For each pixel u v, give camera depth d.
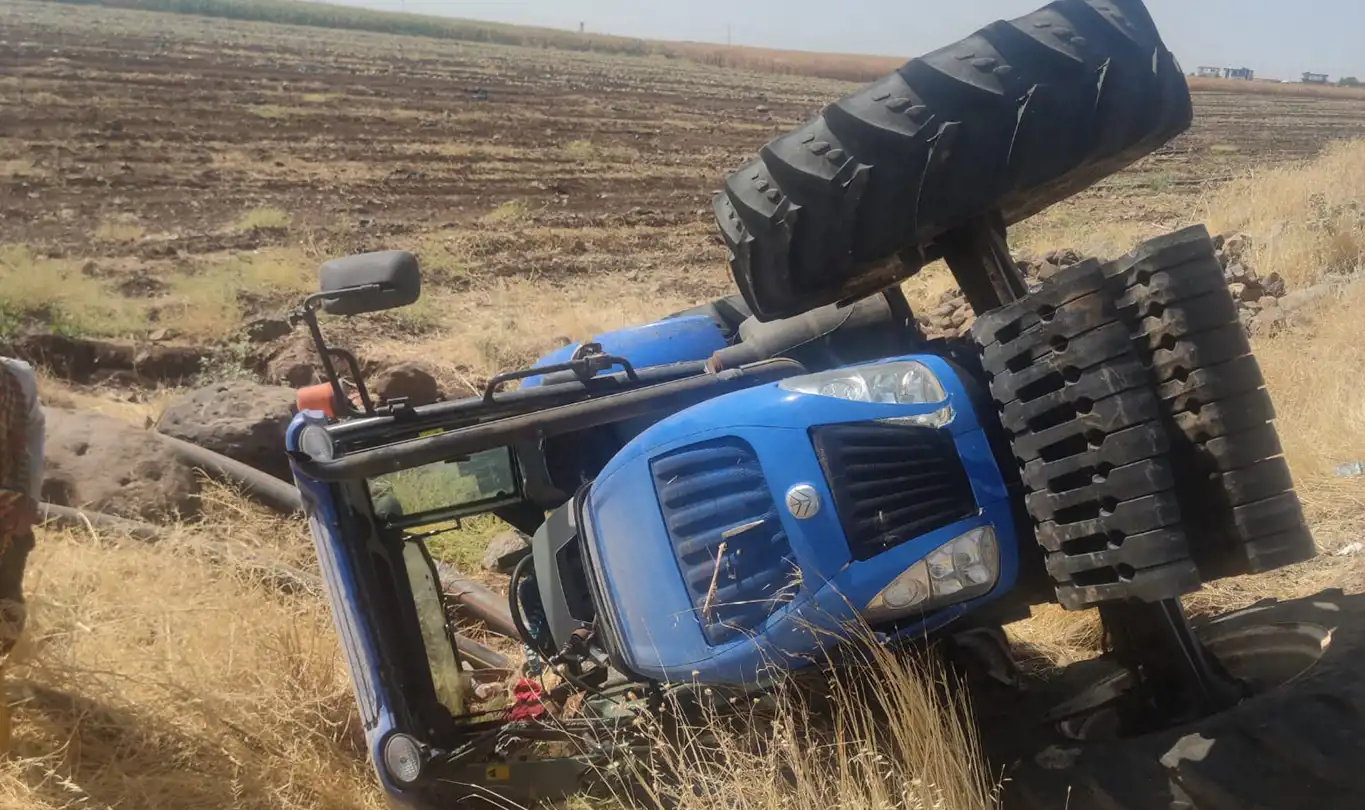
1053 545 3.03
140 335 10.42
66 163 19.27
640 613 3.53
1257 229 12.10
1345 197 11.99
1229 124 42.25
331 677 4.51
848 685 3.54
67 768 3.81
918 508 3.21
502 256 15.81
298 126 26.09
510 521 4.61
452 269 14.52
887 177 3.56
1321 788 2.77
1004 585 3.25
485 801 3.81
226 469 6.41
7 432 3.79
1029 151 3.52
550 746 3.98
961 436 3.27
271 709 4.15
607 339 4.75
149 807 3.73
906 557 3.17
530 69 50.41
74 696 4.02
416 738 3.78
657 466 3.46
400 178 21.47
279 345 10.16
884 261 3.77
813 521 3.20
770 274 3.86
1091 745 3.18
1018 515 3.24
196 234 15.35
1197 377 3.00
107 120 23.64
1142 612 3.41
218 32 51.06
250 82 32.06
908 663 3.35
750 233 3.86
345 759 4.19
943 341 3.97
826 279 3.76
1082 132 3.55
